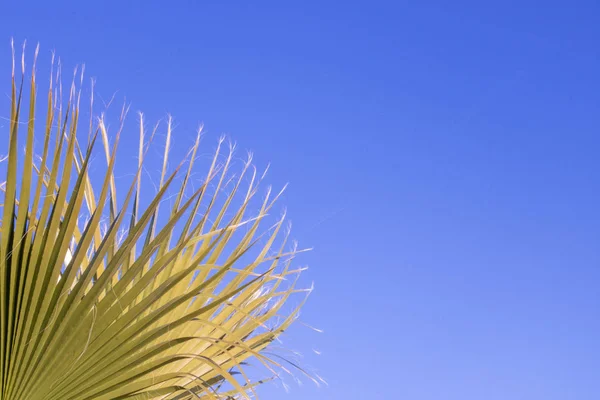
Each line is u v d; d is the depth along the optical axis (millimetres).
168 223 2611
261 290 3453
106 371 2590
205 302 3182
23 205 2396
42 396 2494
